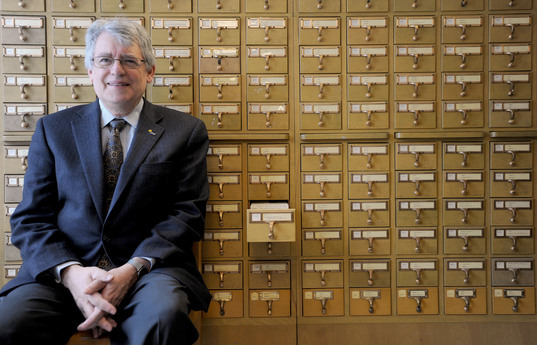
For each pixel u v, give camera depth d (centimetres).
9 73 174
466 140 182
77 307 129
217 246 184
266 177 182
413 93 180
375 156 182
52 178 137
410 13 179
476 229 183
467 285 185
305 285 184
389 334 186
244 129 180
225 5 177
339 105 180
